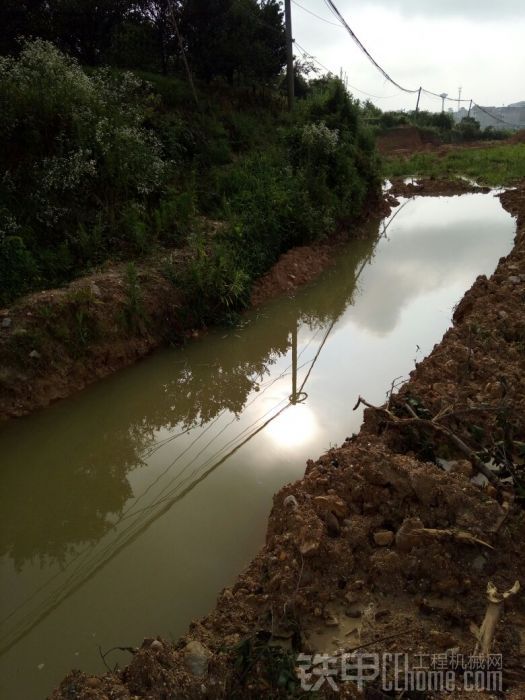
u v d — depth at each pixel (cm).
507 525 380
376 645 323
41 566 468
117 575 447
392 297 1070
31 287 763
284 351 866
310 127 1555
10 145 913
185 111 1514
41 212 885
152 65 1709
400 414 531
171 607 408
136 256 929
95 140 968
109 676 307
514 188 2275
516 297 843
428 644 322
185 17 1636
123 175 1004
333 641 332
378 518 402
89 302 750
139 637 385
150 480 568
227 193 1265
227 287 920
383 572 364
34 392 670
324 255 1275
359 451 471
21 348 673
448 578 354
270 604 355
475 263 1273
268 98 1980
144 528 497
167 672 299
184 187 1201
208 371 810
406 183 2634
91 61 1575
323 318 986
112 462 619
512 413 516
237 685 296
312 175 1452
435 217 1847
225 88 1858
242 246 1054
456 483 402
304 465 567
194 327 884
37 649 383
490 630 314
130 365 780
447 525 384
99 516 530
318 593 358
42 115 928
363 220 1669
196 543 471
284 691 288
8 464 599
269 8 2020
